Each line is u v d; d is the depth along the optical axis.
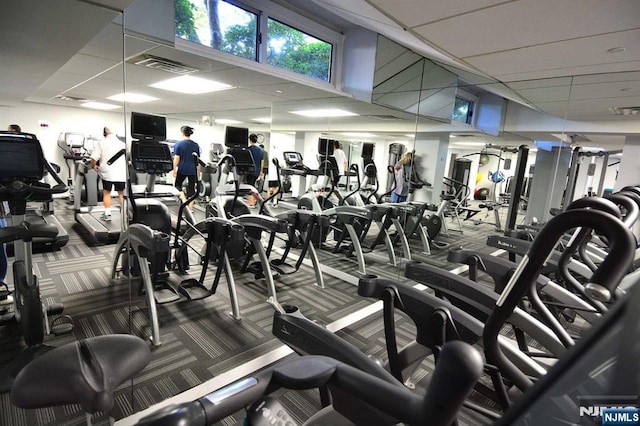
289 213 3.69
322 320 2.87
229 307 2.94
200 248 4.25
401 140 3.90
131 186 2.73
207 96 3.95
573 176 3.84
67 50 2.15
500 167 4.05
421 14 1.66
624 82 2.74
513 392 1.85
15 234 1.82
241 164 3.88
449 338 1.50
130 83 3.20
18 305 2.08
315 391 2.00
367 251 4.19
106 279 3.08
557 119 3.74
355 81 3.99
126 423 1.66
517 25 1.70
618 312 0.35
